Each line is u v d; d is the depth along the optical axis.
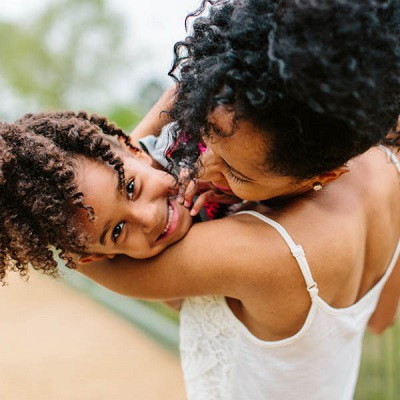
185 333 1.37
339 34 0.79
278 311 1.12
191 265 1.15
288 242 1.07
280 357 1.21
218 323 1.26
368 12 0.81
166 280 1.21
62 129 1.24
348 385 1.38
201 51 0.99
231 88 0.89
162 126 1.44
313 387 1.25
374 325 1.58
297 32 0.81
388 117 0.95
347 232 1.12
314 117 0.87
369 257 1.24
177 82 1.07
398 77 0.89
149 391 3.59
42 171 1.17
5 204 1.17
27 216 1.20
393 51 0.85
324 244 1.09
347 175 1.23
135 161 1.34
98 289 5.15
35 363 4.01
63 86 15.21
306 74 0.81
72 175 1.19
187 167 1.19
